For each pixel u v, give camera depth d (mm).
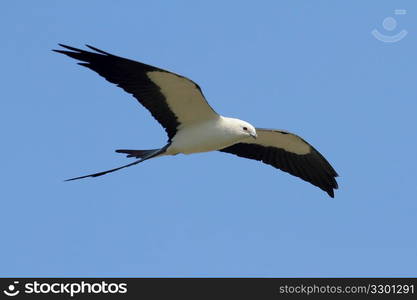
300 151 17188
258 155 17406
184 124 15586
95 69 14805
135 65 14695
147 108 15328
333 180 17359
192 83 14812
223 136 15531
